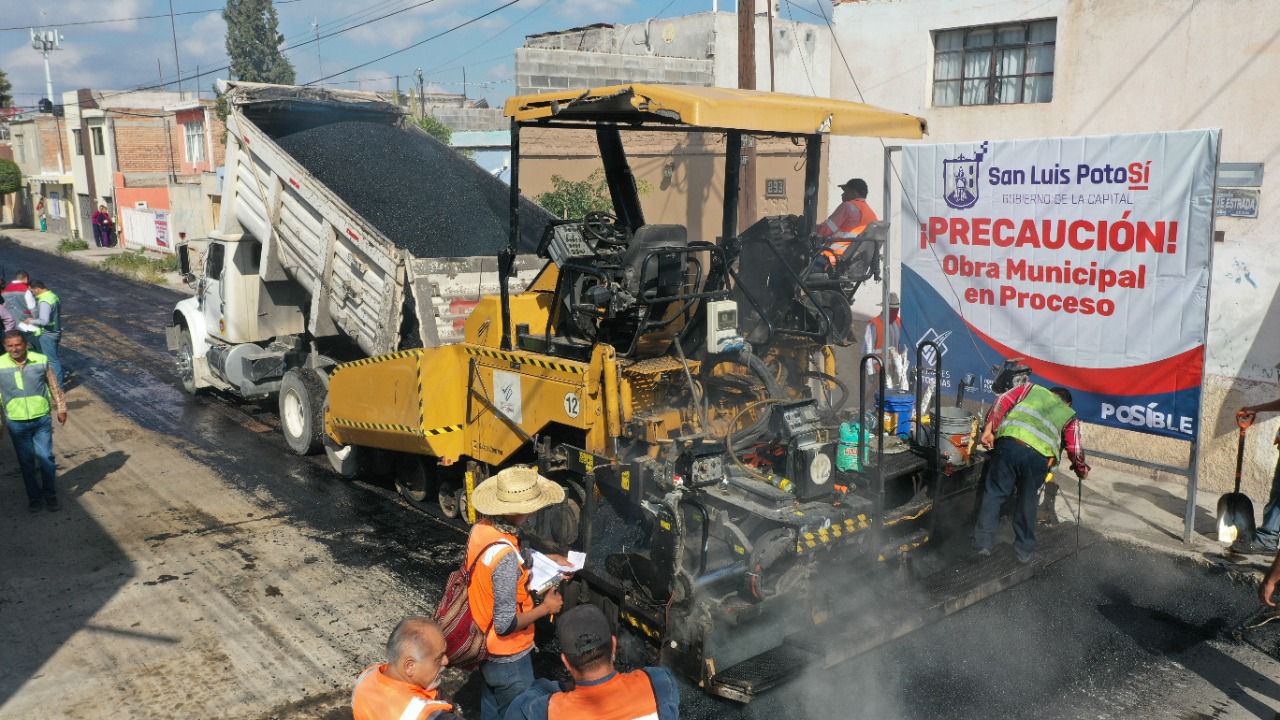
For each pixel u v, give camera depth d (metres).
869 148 13.00
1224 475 8.59
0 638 5.93
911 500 6.22
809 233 6.84
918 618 5.63
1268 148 8.82
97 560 7.12
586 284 6.38
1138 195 7.21
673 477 5.56
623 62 15.70
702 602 5.12
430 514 8.12
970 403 8.74
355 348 10.06
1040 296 7.89
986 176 8.05
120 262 27.12
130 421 11.06
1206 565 6.92
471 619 4.13
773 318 6.94
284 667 5.58
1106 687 5.36
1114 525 7.71
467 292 8.05
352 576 6.83
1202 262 6.98
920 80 12.35
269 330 10.69
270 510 8.20
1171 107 9.73
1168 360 7.26
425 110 26.02
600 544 6.25
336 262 8.78
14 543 7.44
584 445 6.41
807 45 13.91
